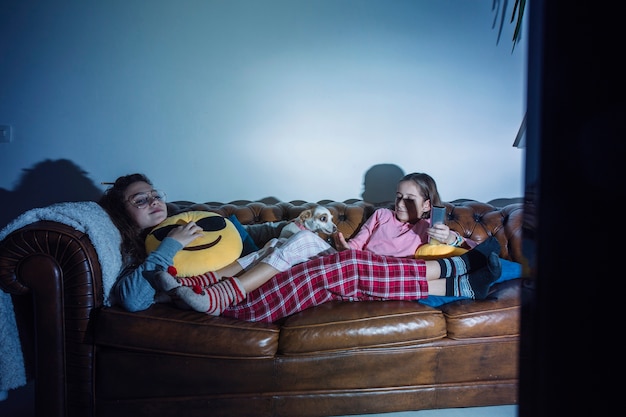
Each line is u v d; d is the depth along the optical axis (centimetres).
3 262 143
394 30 250
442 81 256
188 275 171
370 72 251
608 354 33
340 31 247
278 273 174
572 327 35
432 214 191
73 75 237
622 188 33
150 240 173
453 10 253
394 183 258
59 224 152
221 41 241
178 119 243
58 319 148
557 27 35
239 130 247
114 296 158
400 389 163
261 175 251
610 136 33
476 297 172
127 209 181
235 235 187
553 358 36
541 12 37
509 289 178
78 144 241
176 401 155
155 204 186
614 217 33
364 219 231
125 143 243
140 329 151
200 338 151
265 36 243
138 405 155
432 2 251
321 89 249
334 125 251
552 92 35
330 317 159
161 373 154
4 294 149
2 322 150
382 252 209
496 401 168
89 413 154
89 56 237
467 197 264
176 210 221
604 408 34
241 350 153
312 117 250
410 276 172
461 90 258
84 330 151
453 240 196
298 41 245
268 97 246
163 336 151
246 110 246
